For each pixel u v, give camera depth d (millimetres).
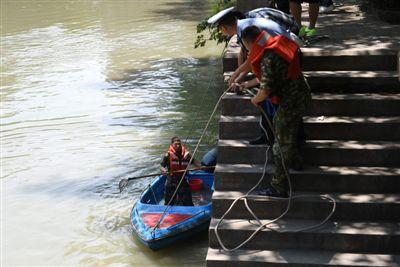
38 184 10938
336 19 10000
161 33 23688
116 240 9062
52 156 12125
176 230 8664
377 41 8094
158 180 10078
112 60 19734
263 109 6613
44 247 8922
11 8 30828
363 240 6195
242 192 6688
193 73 17891
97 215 9820
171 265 8398
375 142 6914
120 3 31500
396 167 6754
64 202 10258
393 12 9422
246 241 6297
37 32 24625
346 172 6629
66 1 32625
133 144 12539
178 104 14969
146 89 16406
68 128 13602
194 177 10164
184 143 12336
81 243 9000
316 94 7328
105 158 11914
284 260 6113
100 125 13703
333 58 7508
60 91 16453
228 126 7090
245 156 6914
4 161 11930
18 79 17750
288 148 6328
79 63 19438
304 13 10750
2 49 21688
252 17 6547
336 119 7047
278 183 6453
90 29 25016
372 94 7266
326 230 6258
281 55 5961
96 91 16359
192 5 30312
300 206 6469
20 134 13312
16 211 9992
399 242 6156
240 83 6996
